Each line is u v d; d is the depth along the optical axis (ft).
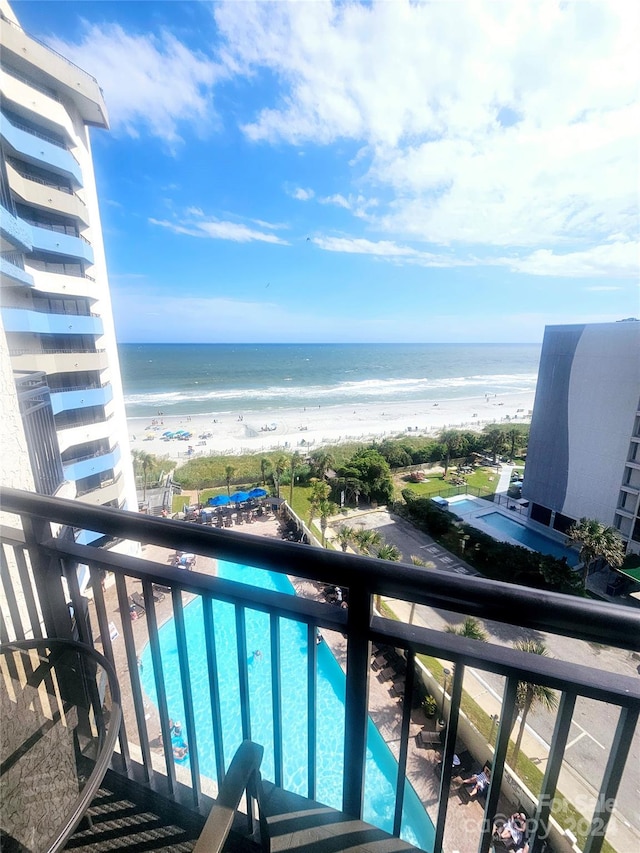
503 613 2.50
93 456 47.52
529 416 168.14
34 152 38.55
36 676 3.99
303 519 67.46
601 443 58.23
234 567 46.03
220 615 35.42
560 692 2.54
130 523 3.69
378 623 3.01
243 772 2.84
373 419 159.22
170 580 3.77
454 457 106.93
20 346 38.22
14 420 6.73
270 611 3.40
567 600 2.36
